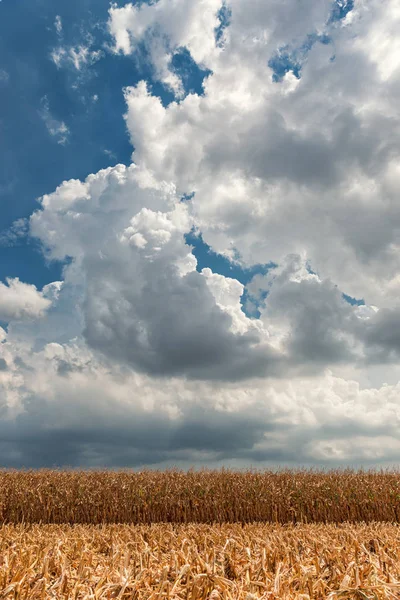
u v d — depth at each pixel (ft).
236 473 56.49
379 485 49.70
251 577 11.75
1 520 45.98
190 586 10.80
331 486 49.80
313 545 15.71
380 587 10.43
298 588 11.19
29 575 11.54
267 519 47.78
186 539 16.43
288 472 56.44
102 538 18.84
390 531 20.99
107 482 51.31
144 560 13.21
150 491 49.08
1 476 53.88
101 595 10.25
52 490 49.03
